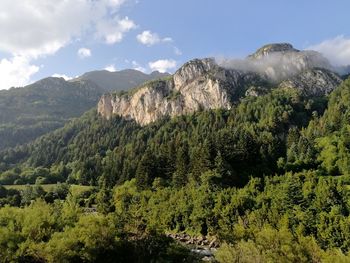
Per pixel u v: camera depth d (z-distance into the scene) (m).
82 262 60.78
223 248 68.25
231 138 179.50
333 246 92.19
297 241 71.06
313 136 194.62
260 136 193.00
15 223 64.25
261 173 154.75
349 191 110.19
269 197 118.00
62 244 58.16
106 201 155.62
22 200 169.88
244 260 63.78
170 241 71.75
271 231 70.12
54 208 75.75
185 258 71.62
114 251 63.91
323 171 151.12
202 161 150.62
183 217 126.00
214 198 126.38
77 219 70.75
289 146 184.12
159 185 157.25
